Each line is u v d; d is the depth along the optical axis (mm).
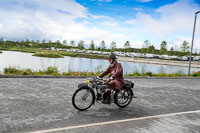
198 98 8164
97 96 5461
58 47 131125
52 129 3875
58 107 5477
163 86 11211
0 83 8734
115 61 5613
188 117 5324
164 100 7336
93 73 15336
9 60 32719
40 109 5195
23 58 40312
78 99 5316
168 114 5477
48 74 13570
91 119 4637
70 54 78312
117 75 5406
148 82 12773
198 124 4777
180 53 74312
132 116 5082
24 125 4020
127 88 5906
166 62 55906
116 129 4082
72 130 3881
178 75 19391
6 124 4020
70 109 5359
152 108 6043
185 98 7980
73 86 9156
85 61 46781
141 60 62312
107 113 5215
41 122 4246
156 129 4246
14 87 7969
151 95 8148
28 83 9234
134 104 6414
